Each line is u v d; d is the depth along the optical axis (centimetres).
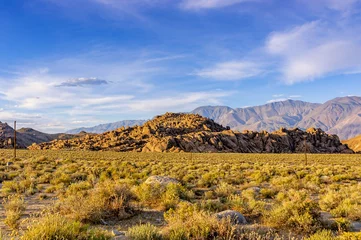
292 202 1102
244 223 999
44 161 4250
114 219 1079
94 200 1132
